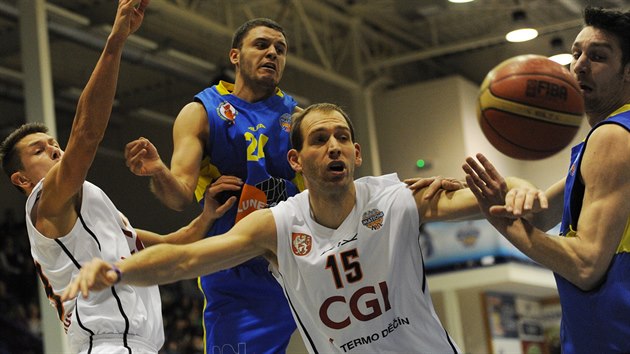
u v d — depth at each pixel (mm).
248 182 4363
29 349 13477
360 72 16750
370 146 16531
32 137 4062
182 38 15375
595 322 3369
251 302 4328
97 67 3562
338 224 3516
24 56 10852
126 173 17344
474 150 17844
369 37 17375
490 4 15844
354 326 3473
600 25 3576
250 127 4453
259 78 4477
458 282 16984
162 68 14531
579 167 3457
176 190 4090
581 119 5027
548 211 3850
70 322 3801
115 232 3910
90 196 3865
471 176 3287
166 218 16844
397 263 3467
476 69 18906
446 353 3510
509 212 3199
